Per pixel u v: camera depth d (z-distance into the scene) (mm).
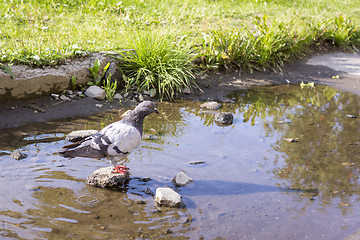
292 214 3686
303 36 10320
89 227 3307
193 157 4820
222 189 4102
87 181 4082
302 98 7516
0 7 9070
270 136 5590
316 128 5934
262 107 6926
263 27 9695
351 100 7453
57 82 6418
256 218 3598
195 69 8117
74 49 6965
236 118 6328
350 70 9664
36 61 6332
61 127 5500
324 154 5027
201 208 3725
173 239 3215
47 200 3691
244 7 13031
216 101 7188
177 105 6832
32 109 5957
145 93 7148
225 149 5098
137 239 3180
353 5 15586
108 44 7742
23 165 4332
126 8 10508
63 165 4418
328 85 8461
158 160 4684
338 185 4262
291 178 4387
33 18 8750
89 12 10055
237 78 8492
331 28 11602
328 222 3578
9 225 3244
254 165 4680
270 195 4008
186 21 10562
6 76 5789
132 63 7410
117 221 3428
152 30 8375
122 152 4016
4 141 4906
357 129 5918
